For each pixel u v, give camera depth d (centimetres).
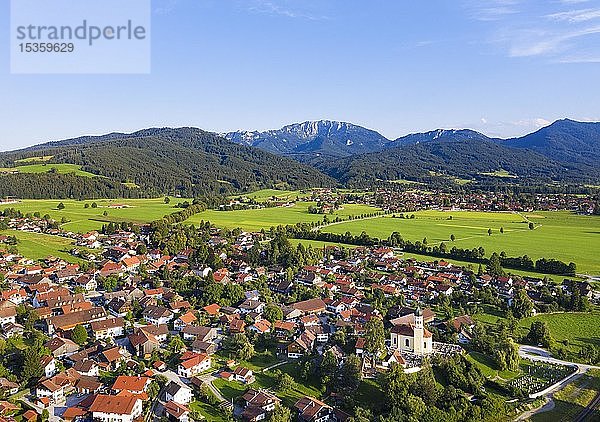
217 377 16638
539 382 16762
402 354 17450
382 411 14425
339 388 15638
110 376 16675
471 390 15662
